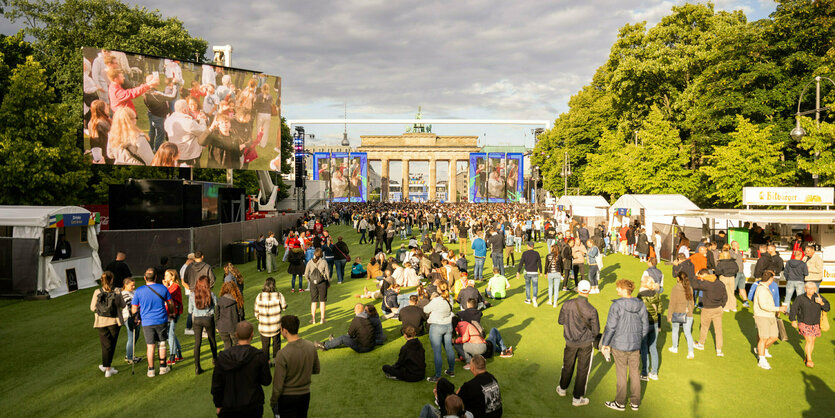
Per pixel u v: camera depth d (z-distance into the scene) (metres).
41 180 21.94
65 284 15.69
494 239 17.22
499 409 5.96
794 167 23.67
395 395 7.61
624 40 37.12
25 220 14.73
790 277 12.23
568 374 7.40
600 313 12.88
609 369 8.88
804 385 8.03
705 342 10.40
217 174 38.03
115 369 8.56
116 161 24.48
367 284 17.22
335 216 50.84
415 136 121.75
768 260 12.75
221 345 10.24
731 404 7.31
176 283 8.98
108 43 32.69
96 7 33.34
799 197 17.98
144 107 25.20
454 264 14.60
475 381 5.94
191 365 8.96
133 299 8.27
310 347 5.48
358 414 6.94
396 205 67.69
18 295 14.74
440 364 8.11
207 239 20.61
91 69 23.75
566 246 16.23
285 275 19.30
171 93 26.05
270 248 20.34
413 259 17.58
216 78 27.70
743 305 13.68
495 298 14.78
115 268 12.30
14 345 10.18
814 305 8.80
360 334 9.66
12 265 14.77
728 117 25.97
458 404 5.03
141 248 18.69
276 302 8.19
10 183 21.55
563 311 7.35
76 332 11.16
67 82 31.28
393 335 10.95
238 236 24.36
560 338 10.66
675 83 35.53
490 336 9.52
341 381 8.20
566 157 51.06
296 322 5.38
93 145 23.86
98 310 8.30
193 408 7.14
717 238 19.52
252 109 29.28
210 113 27.52
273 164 30.50
